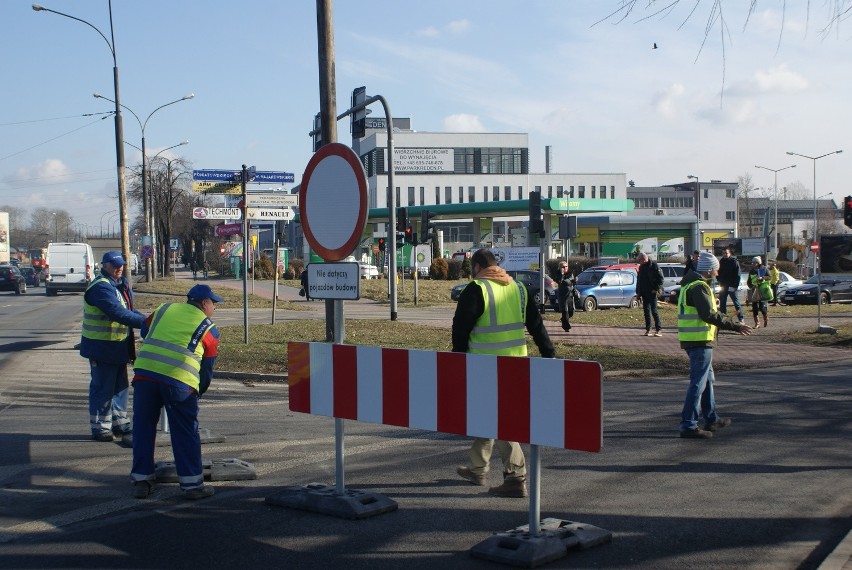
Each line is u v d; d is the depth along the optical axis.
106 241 102.69
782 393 11.89
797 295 34.25
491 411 5.40
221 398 12.05
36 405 11.55
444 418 5.65
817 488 6.90
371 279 57.38
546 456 8.13
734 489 6.88
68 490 6.97
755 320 23.08
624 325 23.83
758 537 5.67
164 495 6.80
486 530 5.82
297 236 94.44
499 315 6.38
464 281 53.25
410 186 94.88
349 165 6.41
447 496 6.70
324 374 6.36
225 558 5.27
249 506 6.47
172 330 6.59
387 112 22.98
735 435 9.02
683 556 5.30
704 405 9.13
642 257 20.61
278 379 13.61
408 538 5.66
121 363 9.02
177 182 66.00
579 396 4.98
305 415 10.60
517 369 5.26
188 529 5.88
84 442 8.95
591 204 56.97
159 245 75.88
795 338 19.81
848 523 5.98
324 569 5.07
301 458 8.10
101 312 8.90
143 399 6.62
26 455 8.29
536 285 32.47
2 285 52.56
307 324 23.48
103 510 6.38
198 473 6.65
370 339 19.06
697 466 7.66
